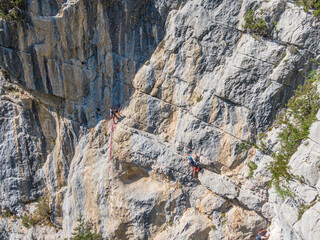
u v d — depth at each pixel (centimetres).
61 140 1922
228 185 1458
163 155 1576
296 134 1206
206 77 1486
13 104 2008
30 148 2088
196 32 1459
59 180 2023
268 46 1320
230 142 1458
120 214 1661
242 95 1395
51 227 2072
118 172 1680
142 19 1594
